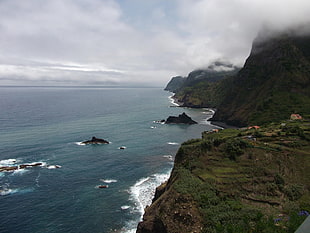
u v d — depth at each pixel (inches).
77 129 5108.3
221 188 1844.2
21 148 3708.2
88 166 3127.5
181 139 4633.4
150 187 2588.6
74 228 1908.2
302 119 4192.9
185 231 1449.3
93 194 2418.8
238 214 1454.2
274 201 1631.4
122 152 3737.7
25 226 1915.6
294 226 1016.9
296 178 1956.2
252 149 2402.8
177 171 2199.8
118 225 1951.3
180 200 1642.5
